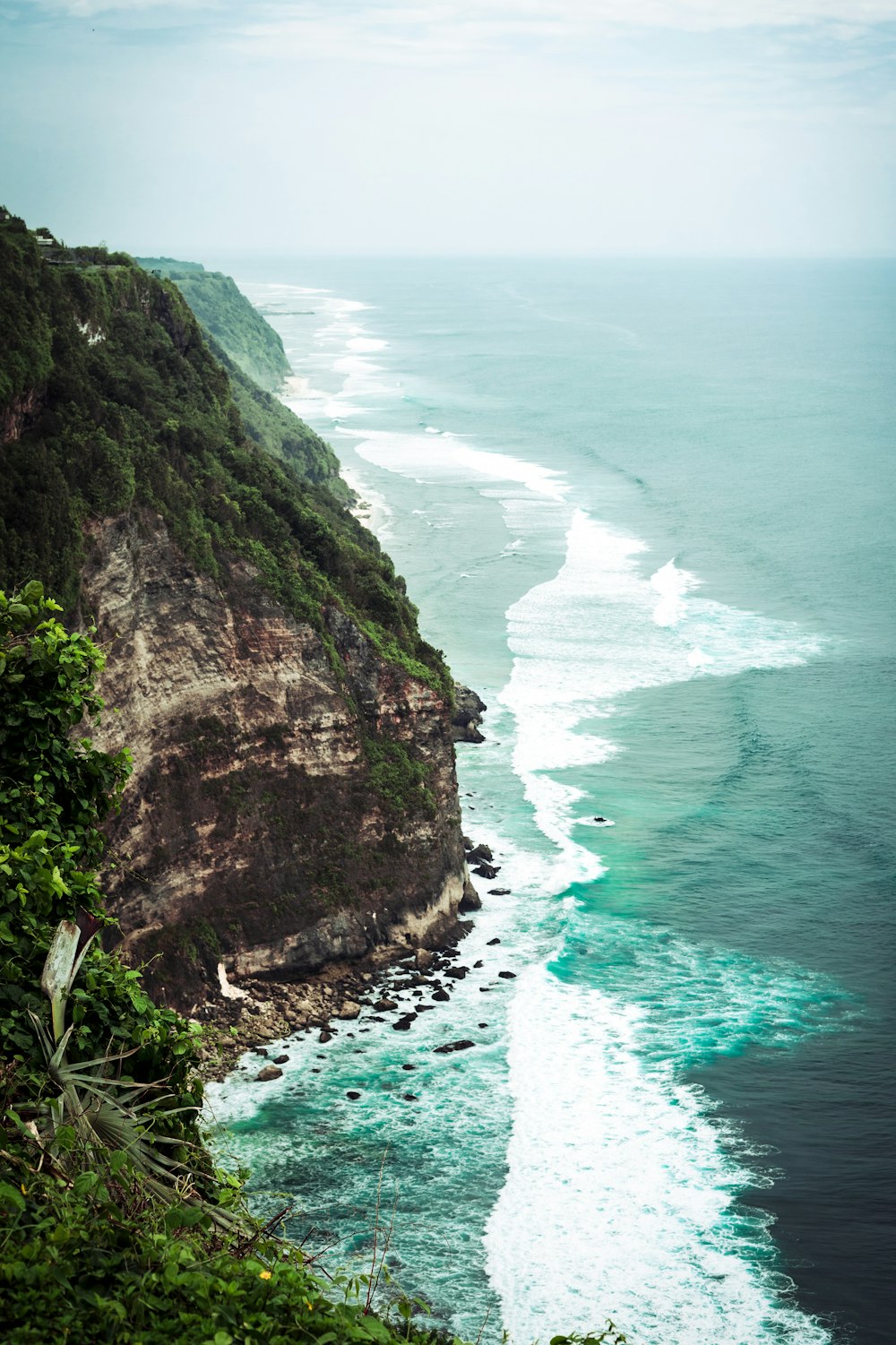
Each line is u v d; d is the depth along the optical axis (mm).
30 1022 11070
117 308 57656
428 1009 43281
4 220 54094
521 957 46938
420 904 48094
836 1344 29109
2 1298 8047
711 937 48250
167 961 42812
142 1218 9742
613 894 51375
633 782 61500
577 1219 33062
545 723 68188
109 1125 10742
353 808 48125
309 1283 9117
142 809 42875
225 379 64438
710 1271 31422
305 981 45406
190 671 45125
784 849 55094
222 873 45062
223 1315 8391
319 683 48438
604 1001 43969
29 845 12062
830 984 45094
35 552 38562
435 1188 34188
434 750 51656
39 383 43719
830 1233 32812
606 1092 38688
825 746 65562
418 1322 29109
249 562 48000
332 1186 34094
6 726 13391
